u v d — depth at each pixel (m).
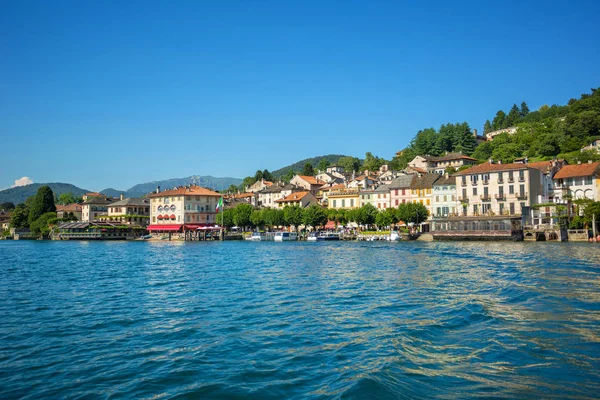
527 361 16.89
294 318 25.56
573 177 105.44
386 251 77.12
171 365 17.77
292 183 194.62
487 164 115.50
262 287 37.78
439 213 122.00
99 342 21.20
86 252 92.12
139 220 172.00
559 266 46.22
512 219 95.69
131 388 15.46
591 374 15.48
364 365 17.03
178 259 70.19
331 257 67.31
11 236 185.38
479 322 23.03
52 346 20.56
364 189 142.38
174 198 159.00
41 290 37.50
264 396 14.57
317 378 15.95
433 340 20.09
